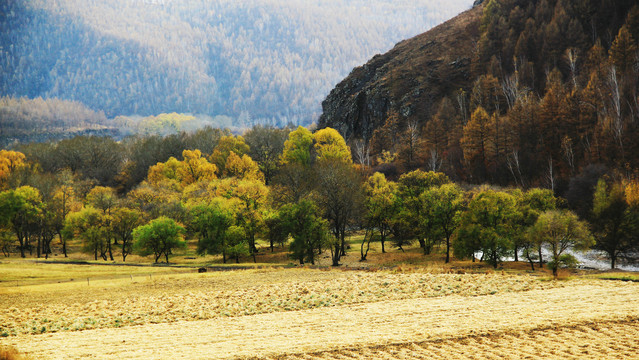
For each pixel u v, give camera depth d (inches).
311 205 2933.1
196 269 2694.4
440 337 1239.5
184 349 1221.1
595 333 1217.4
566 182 3718.0
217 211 3334.2
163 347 1246.3
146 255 3558.1
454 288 1844.2
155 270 2704.2
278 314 1582.2
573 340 1179.3
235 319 1542.8
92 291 2069.4
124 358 1155.3
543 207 2984.7
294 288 1972.2
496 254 2615.7
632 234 2598.4
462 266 2615.7
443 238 3107.8
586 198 3294.8
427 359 1097.4
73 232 3718.0
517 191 3191.4
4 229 3924.7
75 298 1939.0
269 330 1380.4
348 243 3627.0
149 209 4033.0
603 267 2588.6
